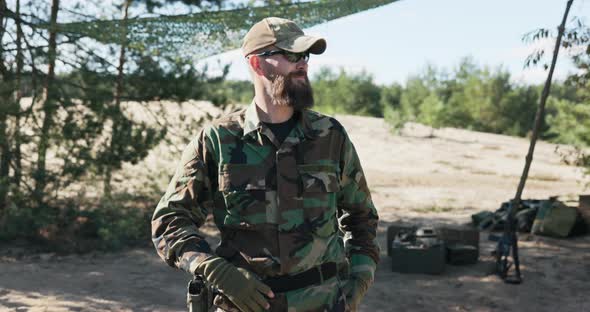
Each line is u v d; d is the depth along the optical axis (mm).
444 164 24016
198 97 9180
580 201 9602
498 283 6746
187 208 1817
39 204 8188
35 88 8234
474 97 56656
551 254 8219
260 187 1784
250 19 8250
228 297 1694
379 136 31531
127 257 7770
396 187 17250
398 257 7238
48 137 8094
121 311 5453
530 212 9844
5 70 8297
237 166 1798
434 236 7344
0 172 8148
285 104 1774
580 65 8195
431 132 34219
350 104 62781
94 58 8547
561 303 6070
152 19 8008
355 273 1956
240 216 1788
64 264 7246
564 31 6645
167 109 9891
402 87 62031
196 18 8055
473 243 7859
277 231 1773
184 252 1732
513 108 55969
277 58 1777
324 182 1836
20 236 8398
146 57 8812
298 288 1773
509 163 25234
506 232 6957
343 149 1929
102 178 8789
